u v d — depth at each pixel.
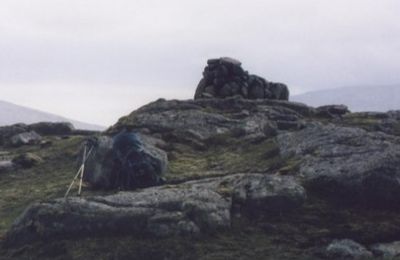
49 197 34.44
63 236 26.19
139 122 44.28
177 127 42.84
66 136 53.12
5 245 27.02
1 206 34.28
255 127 41.38
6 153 48.38
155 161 33.69
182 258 23.67
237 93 52.84
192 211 25.56
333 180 28.05
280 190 27.08
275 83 54.66
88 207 26.53
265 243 24.52
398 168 27.58
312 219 26.27
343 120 45.94
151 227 25.25
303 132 34.69
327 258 23.20
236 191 27.41
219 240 24.81
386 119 44.78
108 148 35.09
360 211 27.03
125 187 33.41
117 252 24.47
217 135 41.25
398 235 25.09
